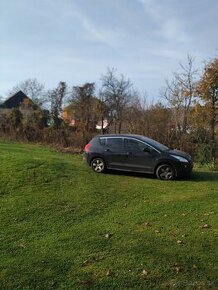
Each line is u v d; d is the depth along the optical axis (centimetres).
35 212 1155
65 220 1092
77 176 1558
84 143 3078
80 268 795
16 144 3256
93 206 1204
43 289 725
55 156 2378
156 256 830
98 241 925
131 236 950
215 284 714
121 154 1653
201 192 1355
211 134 2477
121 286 722
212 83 2578
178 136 2508
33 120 3734
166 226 1014
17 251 889
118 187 1430
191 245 884
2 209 1178
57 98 4838
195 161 2230
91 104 3850
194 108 2652
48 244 922
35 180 1452
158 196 1314
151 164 1614
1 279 759
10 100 6391
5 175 1488
